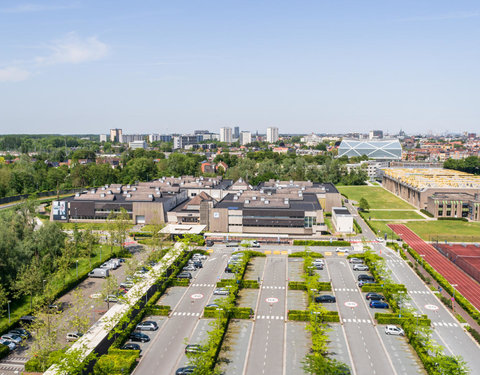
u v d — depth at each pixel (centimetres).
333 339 10238
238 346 9950
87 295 12769
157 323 11094
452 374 8050
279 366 9100
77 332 10125
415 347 9650
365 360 9294
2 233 13025
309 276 13738
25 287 11894
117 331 9719
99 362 8662
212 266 15600
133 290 12056
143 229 18850
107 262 15400
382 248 18062
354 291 13238
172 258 14962
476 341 10125
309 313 11269
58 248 15288
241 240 18850
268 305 12231
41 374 8644
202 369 8356
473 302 12425
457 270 15362
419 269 15288
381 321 10981
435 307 11881
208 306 11756
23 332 10344
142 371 8844
